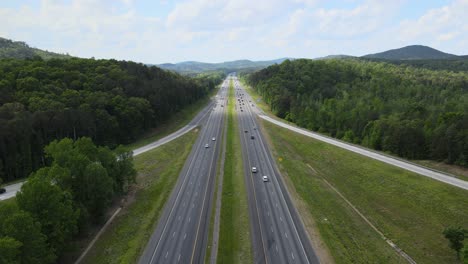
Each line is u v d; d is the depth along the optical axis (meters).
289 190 68.62
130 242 49.12
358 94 168.62
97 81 114.50
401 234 52.38
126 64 147.00
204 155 93.25
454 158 78.75
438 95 170.50
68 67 118.25
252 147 101.25
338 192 69.25
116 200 63.53
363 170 78.00
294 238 50.34
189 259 45.09
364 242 49.81
